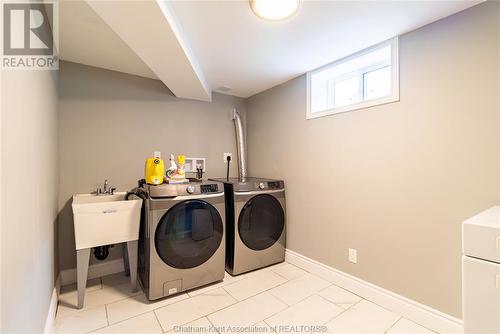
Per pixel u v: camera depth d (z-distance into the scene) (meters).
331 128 2.19
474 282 0.93
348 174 2.04
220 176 3.09
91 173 2.28
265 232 2.47
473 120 1.38
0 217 0.70
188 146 2.84
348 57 2.05
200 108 2.93
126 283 2.15
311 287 2.08
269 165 2.91
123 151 2.43
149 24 1.35
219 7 1.40
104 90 2.34
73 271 2.18
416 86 1.62
